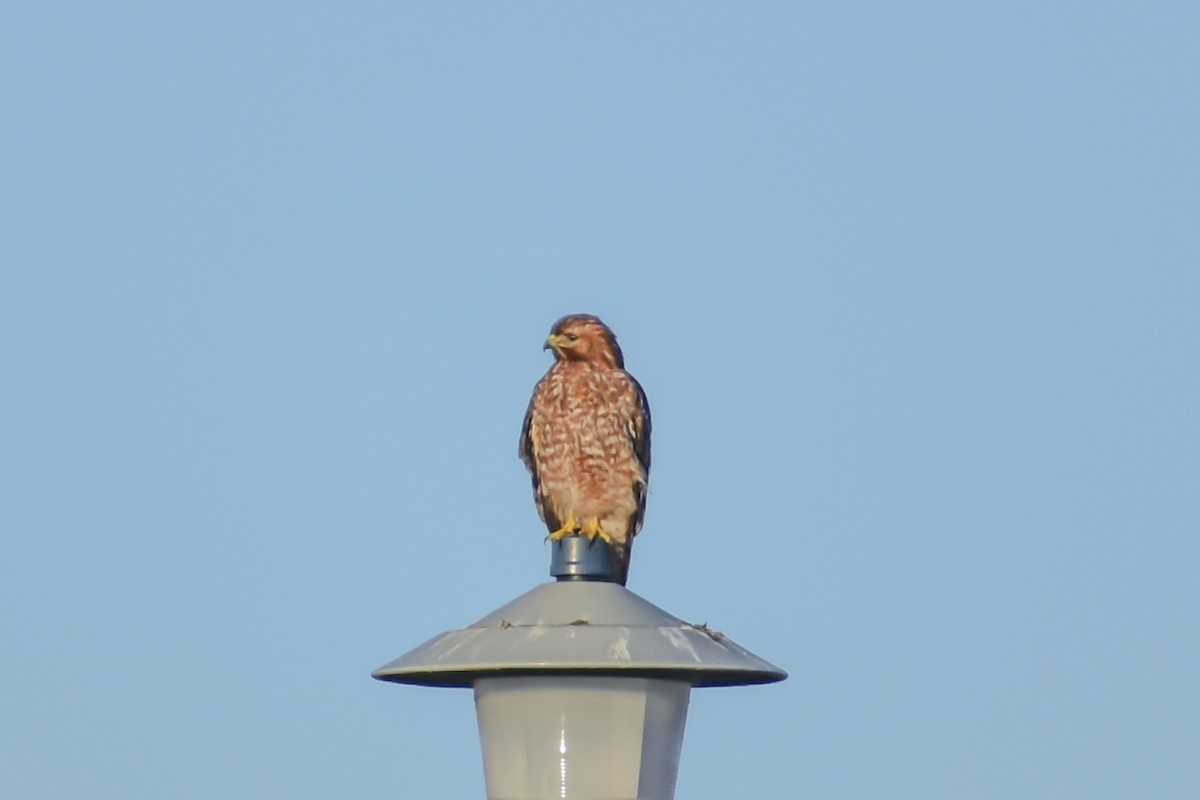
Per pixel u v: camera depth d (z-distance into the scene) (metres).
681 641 10.73
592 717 10.67
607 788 10.66
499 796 10.82
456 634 10.95
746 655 10.95
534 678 10.70
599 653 10.46
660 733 10.84
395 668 10.80
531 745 10.72
